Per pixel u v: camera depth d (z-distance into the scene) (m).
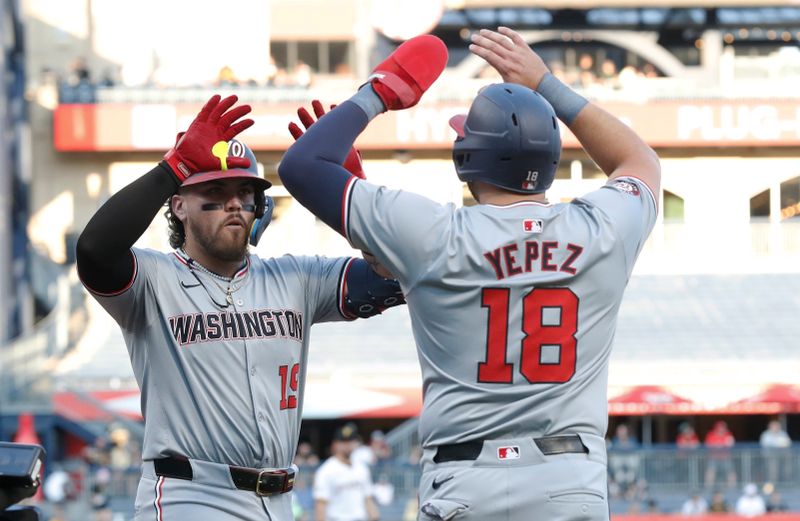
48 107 106.88
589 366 14.31
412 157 108.31
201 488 16.48
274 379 16.95
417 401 90.00
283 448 16.97
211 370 16.58
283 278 17.44
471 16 112.12
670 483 72.88
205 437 16.55
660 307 103.50
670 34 117.00
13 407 84.12
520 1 111.44
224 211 16.48
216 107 16.25
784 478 72.88
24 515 16.06
